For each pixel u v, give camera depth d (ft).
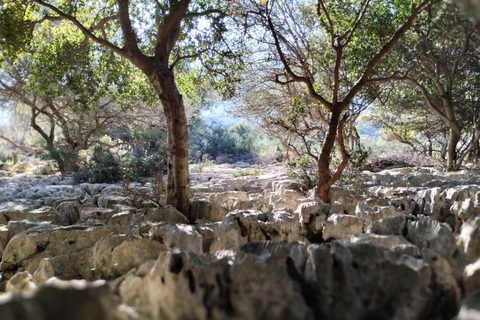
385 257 8.51
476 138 46.65
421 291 7.97
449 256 9.61
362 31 32.27
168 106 25.86
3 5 31.17
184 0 26.78
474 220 10.19
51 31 44.19
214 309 7.79
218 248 14.26
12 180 67.00
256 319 7.59
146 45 37.96
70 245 16.17
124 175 59.36
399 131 73.05
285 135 64.23
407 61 28.91
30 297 5.74
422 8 19.52
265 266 8.04
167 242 13.33
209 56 33.86
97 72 38.27
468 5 9.00
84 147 77.46
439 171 48.62
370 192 30.27
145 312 8.27
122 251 12.30
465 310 6.35
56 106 81.35
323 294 7.88
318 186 26.35
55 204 28.35
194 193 35.47
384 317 7.79
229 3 29.30
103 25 35.94
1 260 17.97
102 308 5.94
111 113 77.20
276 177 46.70
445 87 41.93
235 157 131.34
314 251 8.25
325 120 39.63
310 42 41.14
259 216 15.67
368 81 25.68
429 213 18.61
